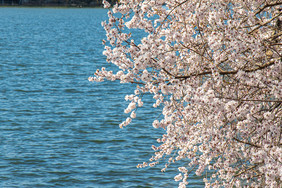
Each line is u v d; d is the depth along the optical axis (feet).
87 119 92.99
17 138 78.33
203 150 33.30
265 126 30.71
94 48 249.55
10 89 126.93
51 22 494.18
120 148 72.54
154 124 33.88
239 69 31.37
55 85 134.62
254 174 38.32
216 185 37.58
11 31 366.22
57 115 96.63
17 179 59.36
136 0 33.30
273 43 33.42
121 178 59.52
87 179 59.62
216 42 30.55
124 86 132.77
